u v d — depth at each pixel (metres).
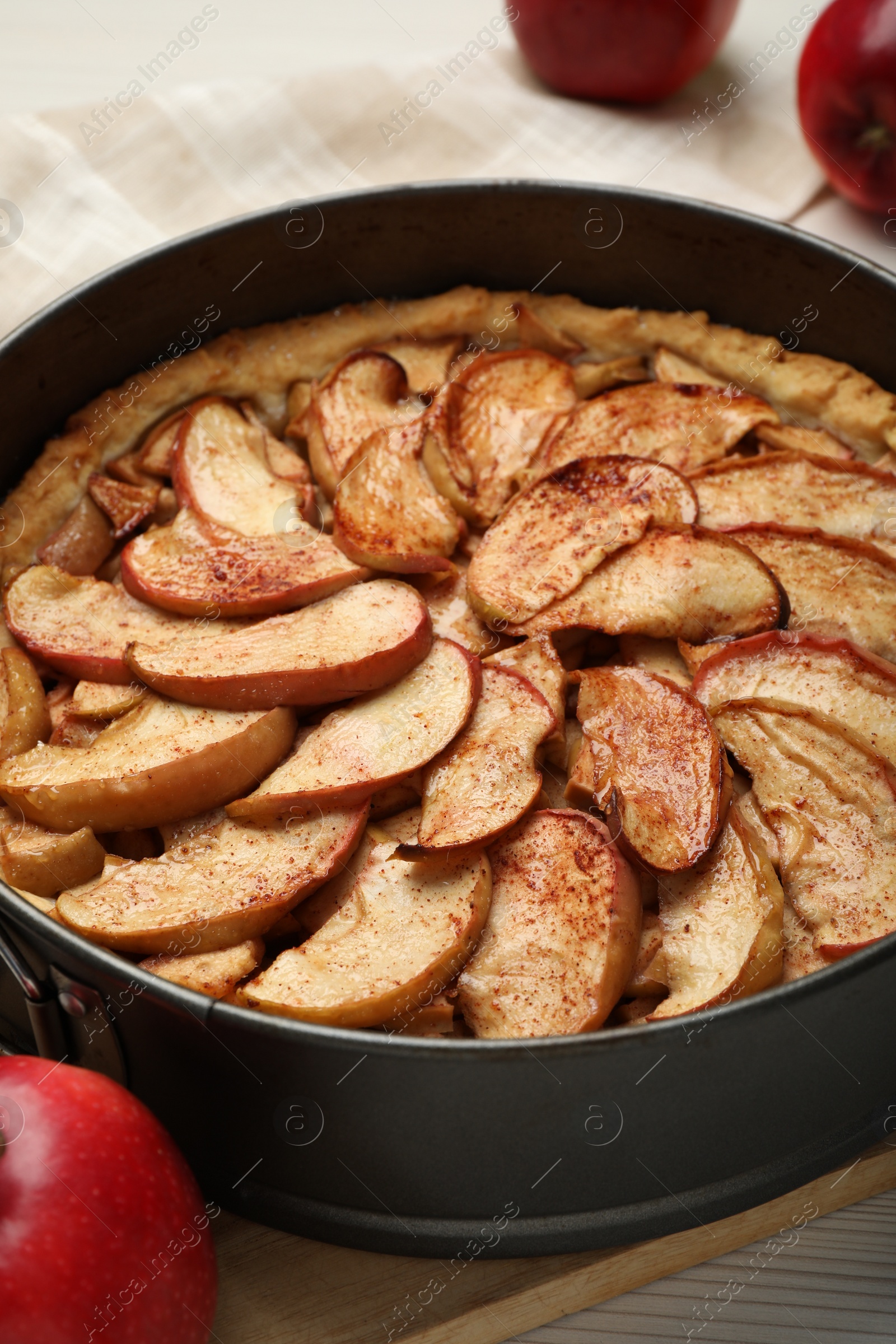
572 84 0.76
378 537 0.62
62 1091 0.54
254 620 0.61
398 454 0.64
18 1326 0.52
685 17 0.73
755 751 0.59
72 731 0.60
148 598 0.61
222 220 0.73
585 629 0.61
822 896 0.57
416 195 0.66
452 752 0.58
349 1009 0.55
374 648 0.59
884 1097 0.58
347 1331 0.56
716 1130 0.55
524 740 0.58
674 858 0.57
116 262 0.72
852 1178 0.58
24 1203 0.53
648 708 0.59
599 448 0.65
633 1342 0.57
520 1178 0.55
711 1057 0.53
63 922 0.56
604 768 0.58
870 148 0.73
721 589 0.61
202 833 0.58
